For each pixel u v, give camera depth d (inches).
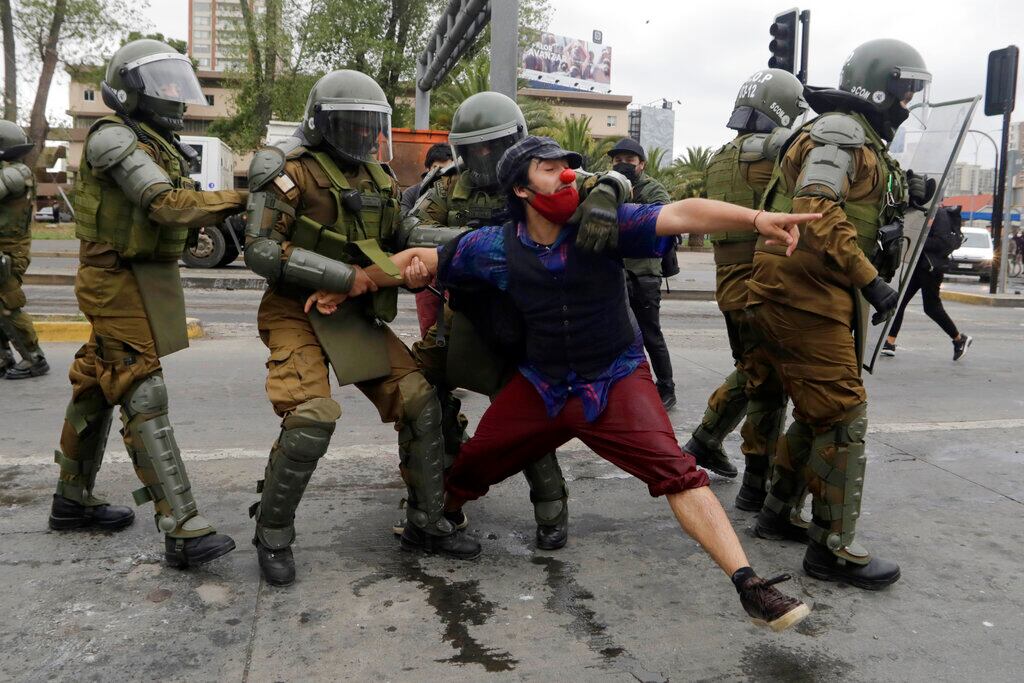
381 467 173.8
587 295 106.3
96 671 96.3
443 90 1167.0
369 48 1080.8
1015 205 1990.7
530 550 133.6
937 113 138.6
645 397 108.9
